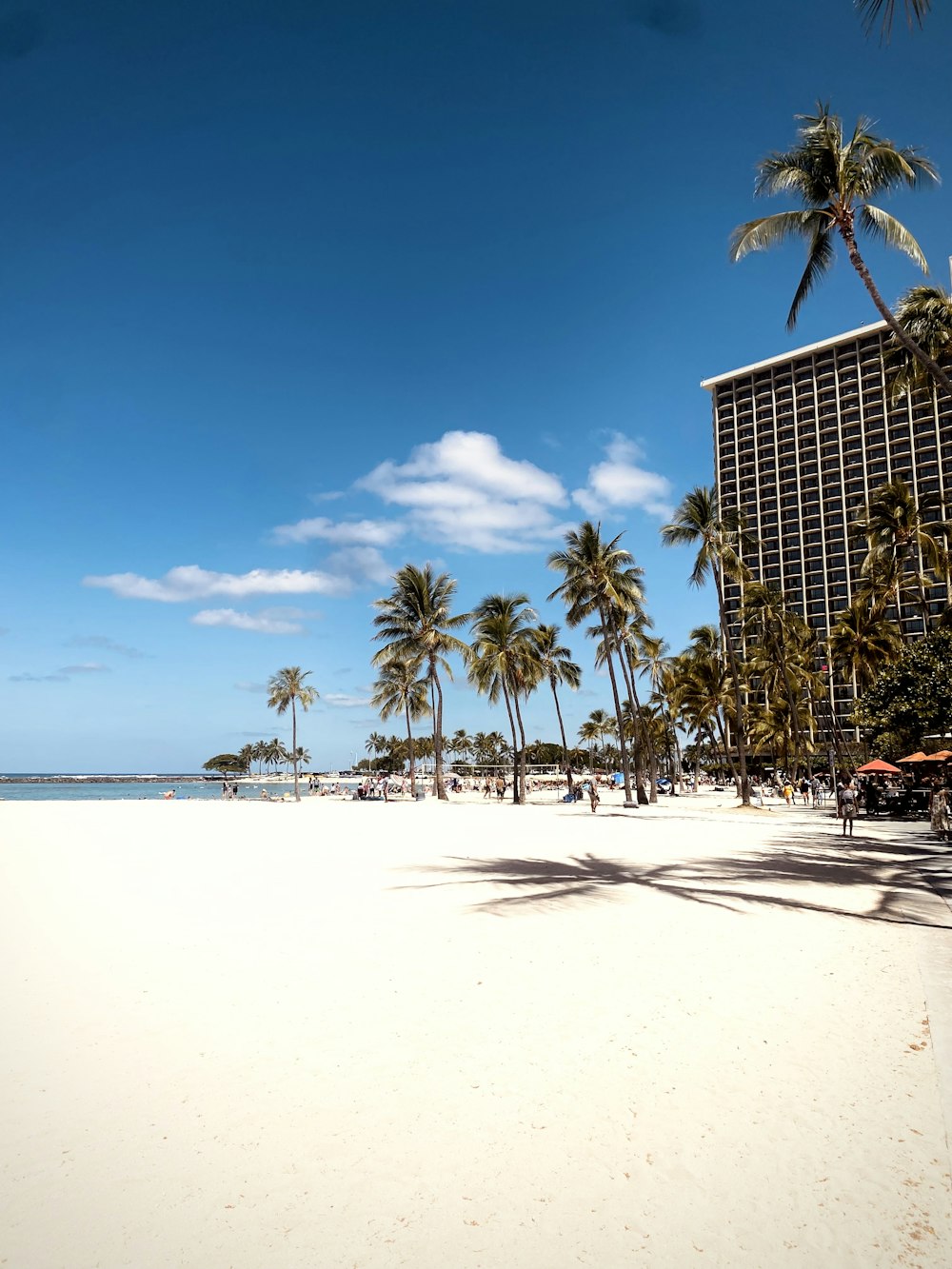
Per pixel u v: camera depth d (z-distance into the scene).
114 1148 4.05
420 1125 4.27
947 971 7.38
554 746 131.75
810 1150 3.96
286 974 7.43
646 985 6.96
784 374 133.62
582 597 42.91
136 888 12.85
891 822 28.38
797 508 127.81
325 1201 3.52
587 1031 5.77
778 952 8.20
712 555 40.72
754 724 72.88
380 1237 3.23
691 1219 3.34
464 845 20.03
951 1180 3.66
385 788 64.38
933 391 20.70
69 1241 3.21
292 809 44.12
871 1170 3.75
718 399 141.25
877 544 43.62
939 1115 4.36
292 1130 4.23
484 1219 3.36
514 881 13.35
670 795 66.19
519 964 7.72
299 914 10.45
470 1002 6.47
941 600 100.75
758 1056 5.26
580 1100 4.58
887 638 48.19
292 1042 5.57
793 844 19.80
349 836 23.41
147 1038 5.69
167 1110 4.50
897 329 13.48
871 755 39.41
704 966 7.63
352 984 7.05
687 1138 4.10
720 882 13.21
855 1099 4.58
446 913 10.43
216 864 16.20
